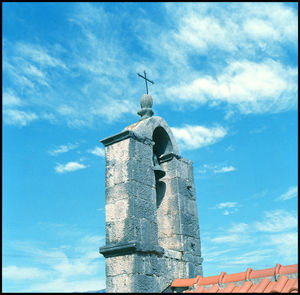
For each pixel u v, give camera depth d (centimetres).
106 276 984
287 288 807
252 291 860
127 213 1008
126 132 1084
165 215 1152
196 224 1177
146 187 1077
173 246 1108
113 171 1079
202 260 1143
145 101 1227
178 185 1164
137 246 964
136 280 941
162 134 1223
